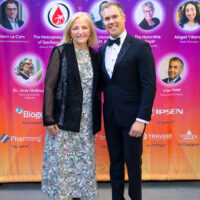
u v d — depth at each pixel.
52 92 1.76
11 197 2.23
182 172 2.44
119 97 1.74
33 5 2.16
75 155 1.84
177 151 2.41
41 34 2.21
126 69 1.69
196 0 2.17
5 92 2.27
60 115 1.78
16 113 2.31
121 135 1.90
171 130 2.37
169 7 2.19
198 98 2.32
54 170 1.84
